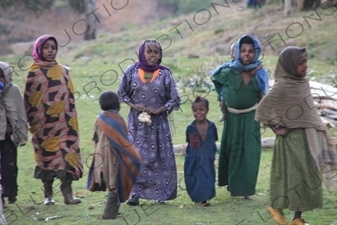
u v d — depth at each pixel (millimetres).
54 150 14609
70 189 14883
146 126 14773
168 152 14891
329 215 13539
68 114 14742
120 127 13211
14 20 88688
